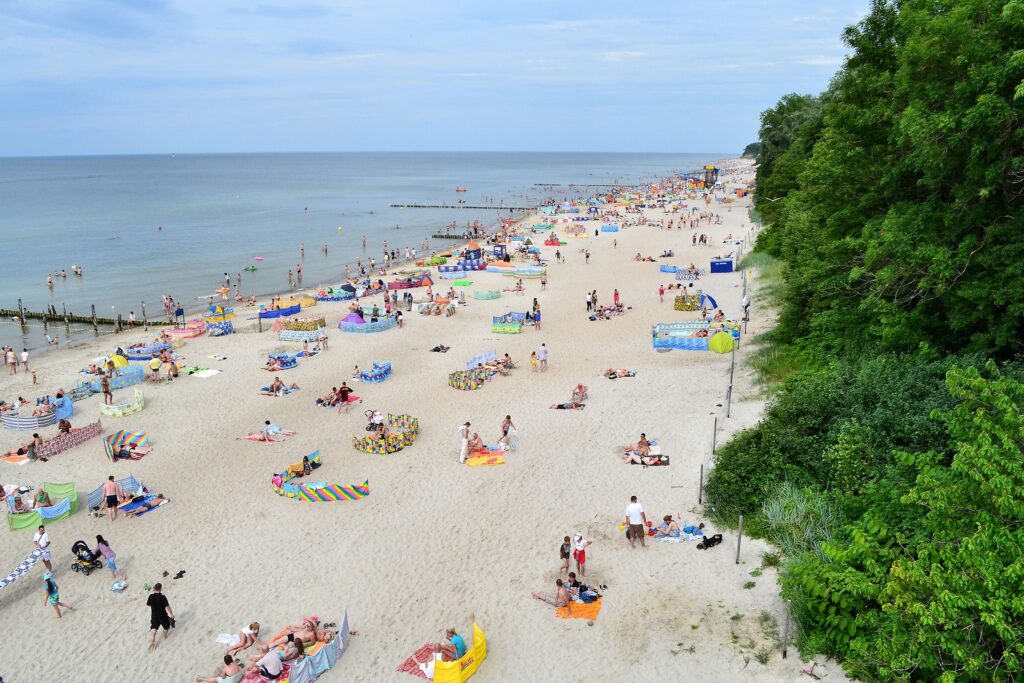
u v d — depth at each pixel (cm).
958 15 2011
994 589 1047
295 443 2827
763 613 1606
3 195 18712
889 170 2666
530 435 2792
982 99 1853
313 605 1791
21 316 5322
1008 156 1966
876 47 2778
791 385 2638
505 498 2291
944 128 1980
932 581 1111
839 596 1420
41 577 1967
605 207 12875
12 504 2308
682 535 1967
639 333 4288
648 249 7806
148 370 3878
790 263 4194
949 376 1274
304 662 1496
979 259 2100
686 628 1597
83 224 11606
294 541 2094
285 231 10900
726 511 2044
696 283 5656
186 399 3375
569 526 2095
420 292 5866
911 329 2394
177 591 1873
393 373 3709
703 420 2770
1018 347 2114
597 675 1486
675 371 3453
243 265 7800
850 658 1357
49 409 3114
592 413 2980
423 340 4369
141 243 9406
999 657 1106
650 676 1463
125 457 2727
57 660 1633
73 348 4556
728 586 1725
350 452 2717
